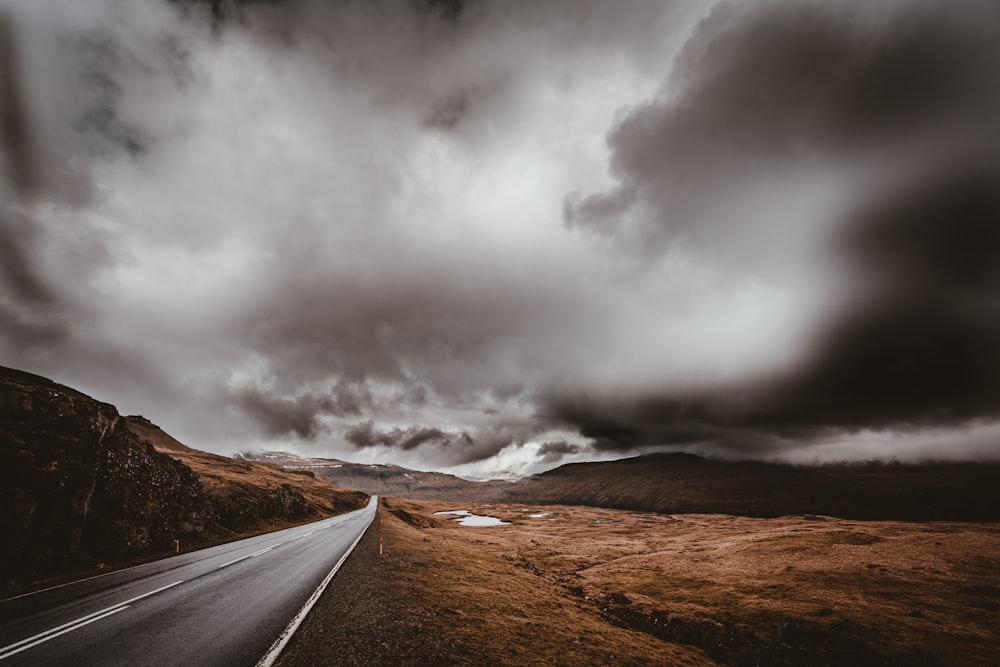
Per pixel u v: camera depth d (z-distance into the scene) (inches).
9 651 374.0
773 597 1212.5
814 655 876.0
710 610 1122.7
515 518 5802.2
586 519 5959.6
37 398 859.4
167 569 802.2
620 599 1253.7
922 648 876.0
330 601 598.9
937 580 1294.3
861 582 1301.7
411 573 883.4
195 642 413.1
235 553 1030.4
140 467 1092.5
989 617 1028.5
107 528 895.7
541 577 1456.7
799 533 2255.2
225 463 3843.5
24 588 629.6
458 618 606.9
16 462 752.3
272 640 428.1
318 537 1449.3
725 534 2987.2
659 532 3732.8
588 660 562.9
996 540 1720.0
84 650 382.0
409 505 6092.5
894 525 2999.5
